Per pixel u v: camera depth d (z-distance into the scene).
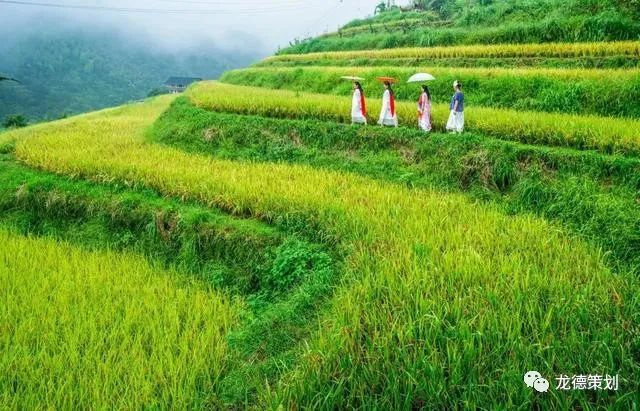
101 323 6.12
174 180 10.79
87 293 7.16
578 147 11.22
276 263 7.90
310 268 7.59
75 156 12.77
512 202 10.28
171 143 15.66
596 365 4.46
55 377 5.12
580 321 5.11
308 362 4.76
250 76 38.47
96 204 10.66
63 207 10.93
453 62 26.06
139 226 9.97
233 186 10.04
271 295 7.64
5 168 13.05
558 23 25.42
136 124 20.05
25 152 13.70
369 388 4.46
